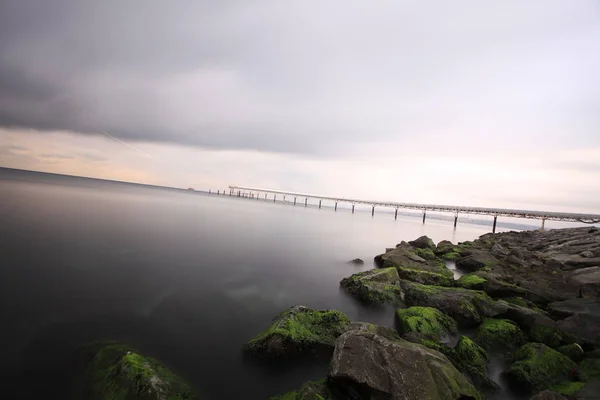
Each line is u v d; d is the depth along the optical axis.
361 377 6.21
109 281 14.75
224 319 12.08
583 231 34.91
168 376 7.08
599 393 6.62
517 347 9.94
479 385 8.05
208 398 7.44
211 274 17.94
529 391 7.82
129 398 6.30
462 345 8.91
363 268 23.08
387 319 12.74
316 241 36.41
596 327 9.72
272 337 9.16
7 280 13.31
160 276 16.42
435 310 11.50
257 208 95.06
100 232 24.62
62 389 7.32
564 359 8.39
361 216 110.94
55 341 9.41
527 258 21.88
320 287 17.34
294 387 8.16
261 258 23.70
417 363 6.38
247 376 8.48
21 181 69.19
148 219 35.88
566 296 13.55
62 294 12.73
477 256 23.27
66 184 86.31
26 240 19.38
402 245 27.03
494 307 12.05
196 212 54.62
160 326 11.02
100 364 7.80
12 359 8.38
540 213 64.06
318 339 9.34
